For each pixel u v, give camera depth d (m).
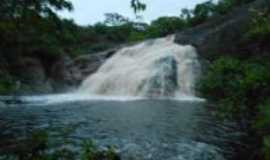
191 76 23.59
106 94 24.77
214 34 26.22
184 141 8.27
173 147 7.68
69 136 8.38
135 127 10.05
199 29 29.30
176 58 25.41
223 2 34.88
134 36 41.75
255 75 16.53
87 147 4.35
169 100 19.12
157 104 16.52
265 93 14.59
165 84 22.45
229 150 7.53
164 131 9.44
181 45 28.20
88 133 9.04
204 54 25.75
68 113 13.00
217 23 28.39
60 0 4.03
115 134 8.98
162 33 39.88
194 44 27.30
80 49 32.94
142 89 22.59
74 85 28.48
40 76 27.09
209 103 17.09
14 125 10.26
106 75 26.84
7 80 5.08
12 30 4.15
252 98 14.66
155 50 28.53
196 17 36.50
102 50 34.16
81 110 13.91
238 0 33.25
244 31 23.75
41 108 14.58
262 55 21.38
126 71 25.73
